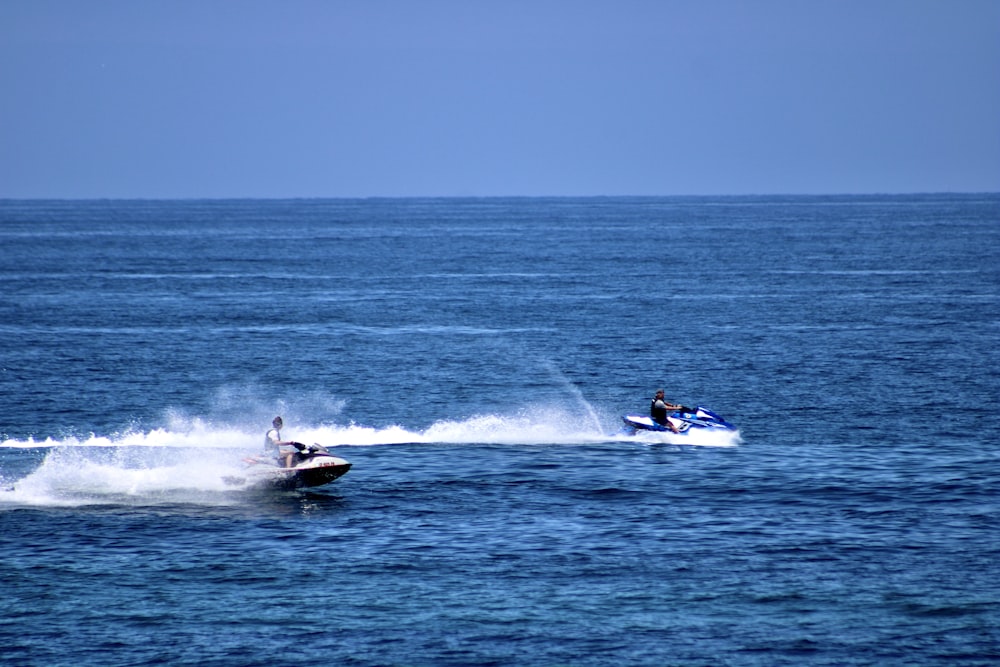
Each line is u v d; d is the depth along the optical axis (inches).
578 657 3080.7
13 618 3304.6
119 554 3843.5
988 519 4217.5
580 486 4739.2
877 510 4347.9
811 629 3243.1
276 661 3053.6
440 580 3614.7
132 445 5674.2
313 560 3791.8
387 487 4731.8
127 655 3080.7
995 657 3068.4
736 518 4259.4
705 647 3137.3
